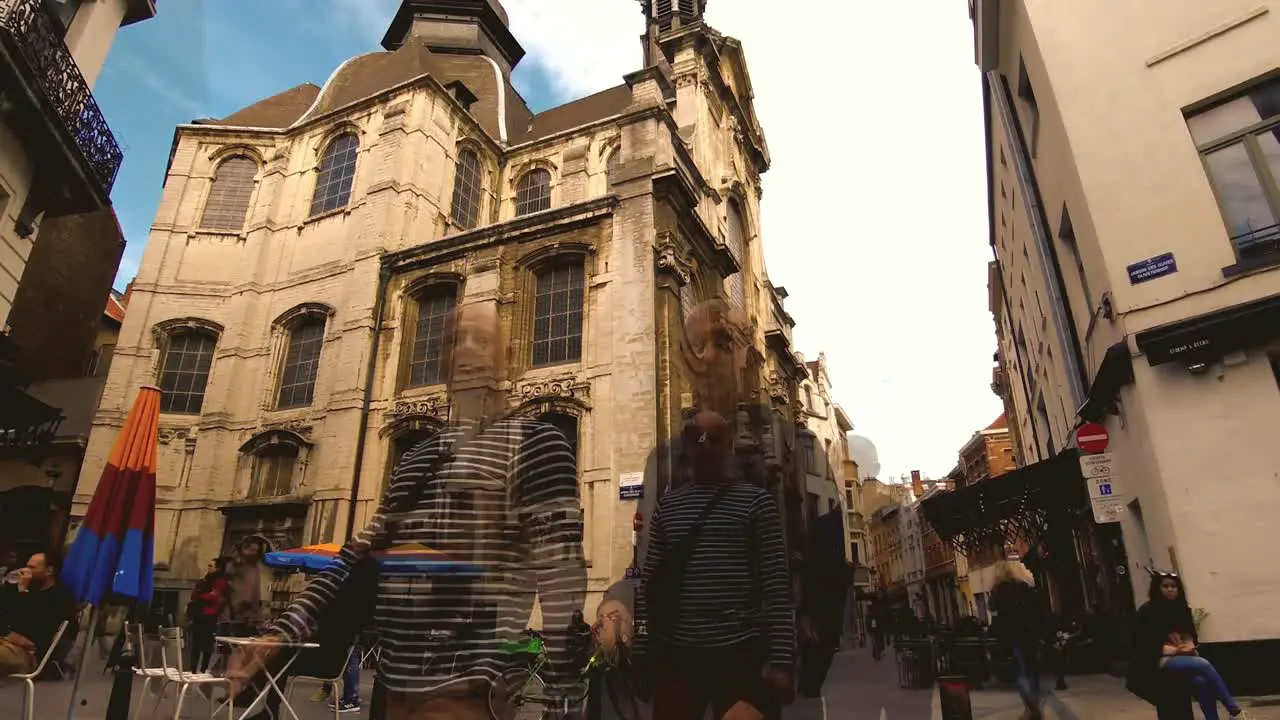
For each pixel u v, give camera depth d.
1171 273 8.79
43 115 11.04
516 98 31.67
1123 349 8.99
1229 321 8.02
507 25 33.94
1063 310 13.42
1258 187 8.54
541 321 17.44
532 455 2.10
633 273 16.31
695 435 2.37
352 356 18.62
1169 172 9.11
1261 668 7.30
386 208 20.23
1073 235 12.23
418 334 18.84
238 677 2.31
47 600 6.93
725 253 21.11
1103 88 9.84
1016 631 6.11
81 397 22.12
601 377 15.76
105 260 26.55
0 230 11.45
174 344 20.97
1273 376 7.85
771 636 1.95
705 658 2.15
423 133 21.69
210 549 18.25
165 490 18.89
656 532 2.41
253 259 21.69
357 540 2.29
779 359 27.08
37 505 19.48
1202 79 9.10
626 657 2.58
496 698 1.93
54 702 8.02
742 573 2.18
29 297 24.06
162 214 22.27
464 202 23.62
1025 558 14.73
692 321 2.42
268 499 17.95
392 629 2.03
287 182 23.09
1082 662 11.88
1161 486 8.41
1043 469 13.56
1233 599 7.62
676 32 27.23
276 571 16.88
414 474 2.23
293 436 18.45
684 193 17.92
